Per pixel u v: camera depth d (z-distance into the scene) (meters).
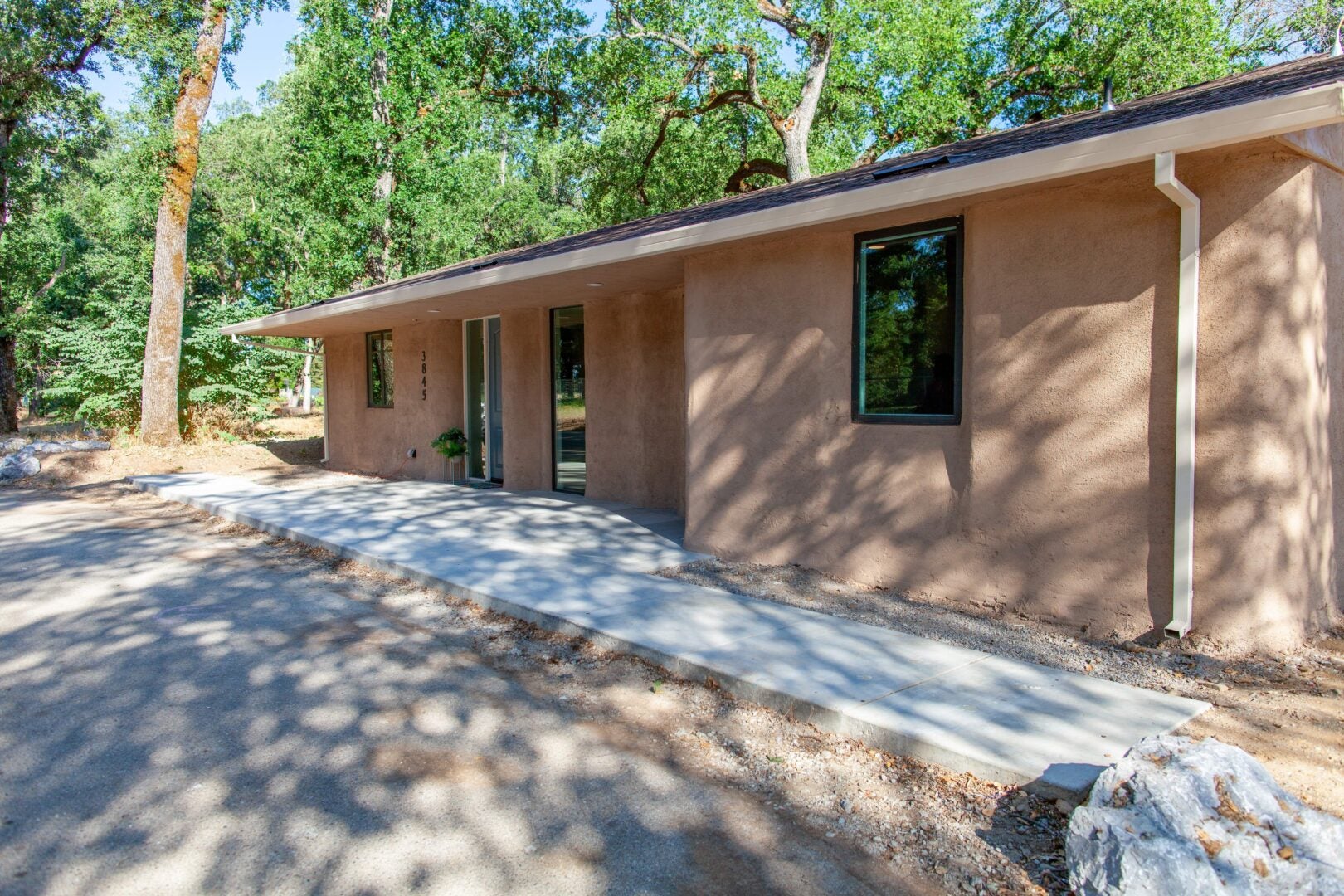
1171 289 4.70
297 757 3.77
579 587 6.33
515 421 11.91
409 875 2.87
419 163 20.14
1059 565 5.23
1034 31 23.34
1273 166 4.39
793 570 6.77
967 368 5.67
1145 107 6.10
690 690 4.53
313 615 6.07
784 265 6.74
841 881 2.85
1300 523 4.62
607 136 26.33
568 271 8.34
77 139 20.39
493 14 22.38
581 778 3.59
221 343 18.47
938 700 4.04
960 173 4.96
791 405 6.78
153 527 9.85
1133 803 2.63
